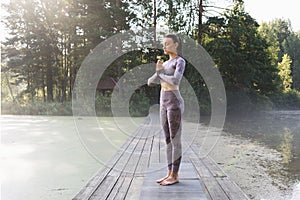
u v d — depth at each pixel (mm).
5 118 10961
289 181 3078
